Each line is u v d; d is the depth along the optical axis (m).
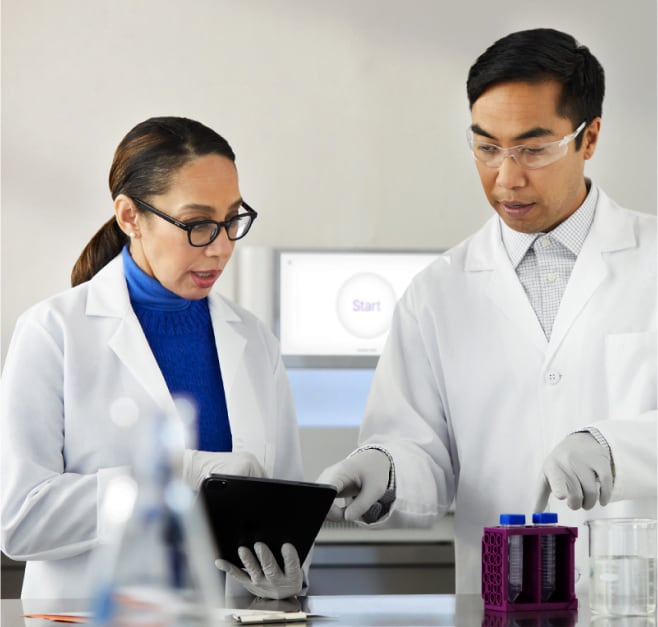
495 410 1.80
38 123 3.37
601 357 1.76
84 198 3.37
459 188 3.45
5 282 3.34
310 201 3.42
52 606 1.29
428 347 1.87
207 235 1.58
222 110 3.41
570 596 1.26
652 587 1.16
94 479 1.46
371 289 3.13
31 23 3.39
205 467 1.49
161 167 1.58
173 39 3.41
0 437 1.54
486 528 1.26
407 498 1.63
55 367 1.59
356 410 3.23
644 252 1.81
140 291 1.69
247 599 1.39
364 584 2.86
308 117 3.43
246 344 1.77
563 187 1.70
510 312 1.82
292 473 1.81
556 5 3.48
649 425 1.54
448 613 1.23
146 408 1.59
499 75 1.62
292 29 3.44
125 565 0.68
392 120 3.45
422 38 3.46
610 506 1.72
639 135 3.48
